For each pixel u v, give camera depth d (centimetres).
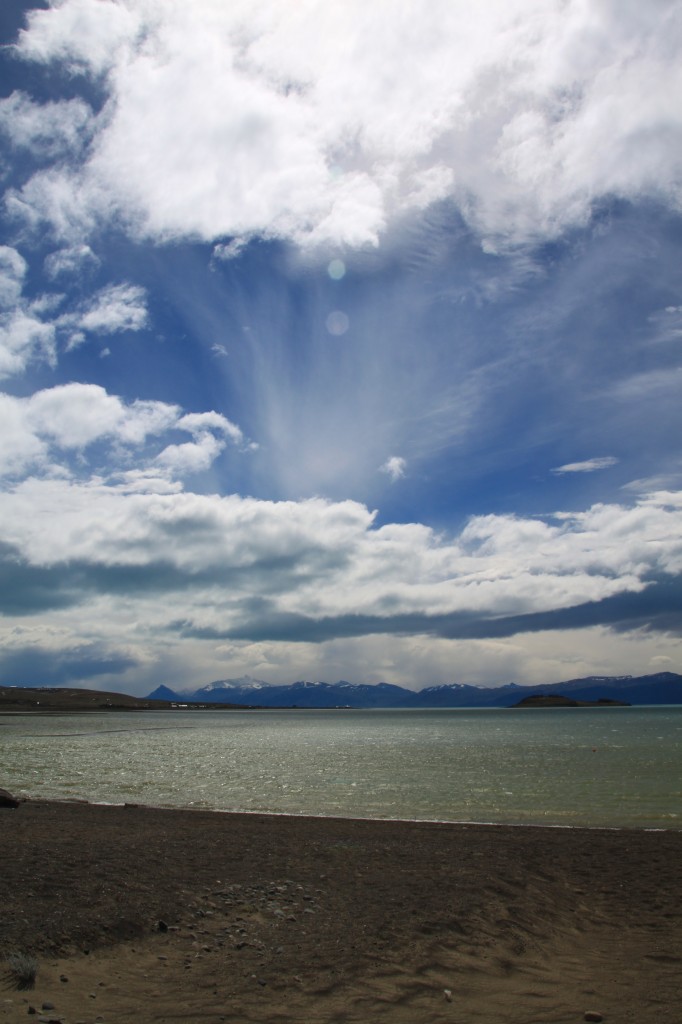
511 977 1059
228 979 983
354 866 1712
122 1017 834
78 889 1337
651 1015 923
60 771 5028
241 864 1684
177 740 9381
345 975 1012
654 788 3791
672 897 1571
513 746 7562
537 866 1814
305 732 12381
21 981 902
